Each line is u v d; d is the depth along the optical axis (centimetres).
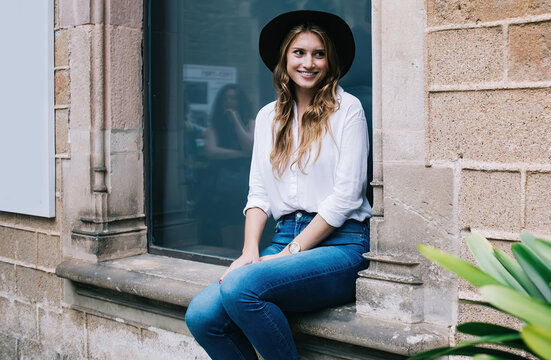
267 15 303
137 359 304
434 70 204
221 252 320
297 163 233
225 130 318
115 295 310
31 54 343
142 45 335
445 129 202
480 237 147
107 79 320
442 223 204
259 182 253
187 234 332
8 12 356
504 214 191
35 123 344
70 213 333
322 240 233
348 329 212
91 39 317
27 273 364
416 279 209
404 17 210
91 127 320
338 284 220
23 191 354
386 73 215
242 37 311
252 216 248
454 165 201
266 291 201
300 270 209
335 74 234
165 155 338
